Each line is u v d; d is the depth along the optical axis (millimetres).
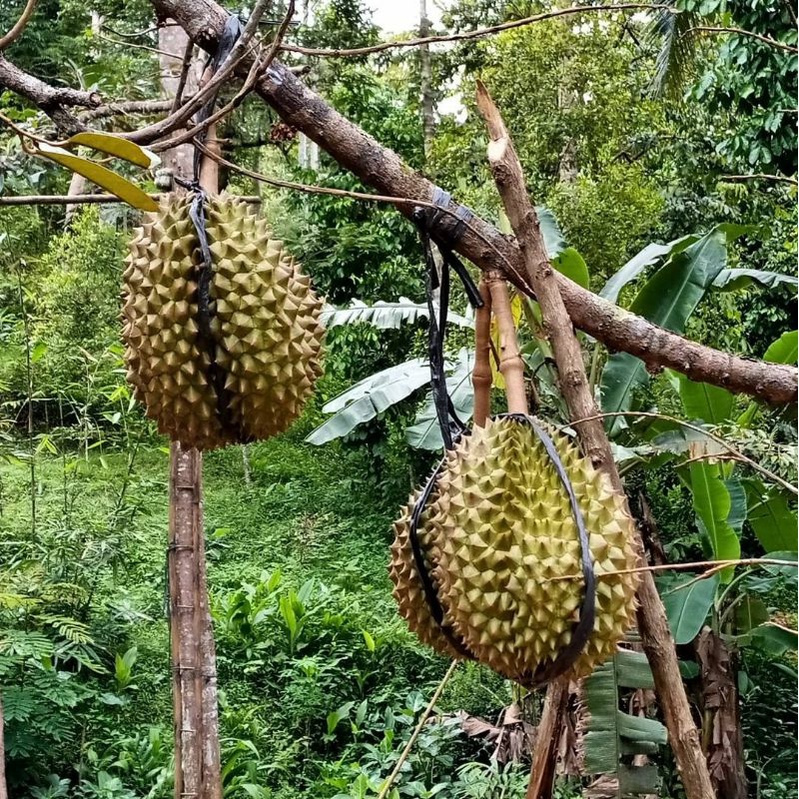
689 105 10055
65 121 1876
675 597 4195
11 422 7031
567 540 1433
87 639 5633
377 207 9758
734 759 4941
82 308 10359
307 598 7492
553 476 1507
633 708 4508
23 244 11055
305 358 1718
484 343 1685
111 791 4867
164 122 1595
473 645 1460
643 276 8703
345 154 1698
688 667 4977
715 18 7074
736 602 5164
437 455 10141
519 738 5176
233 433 1730
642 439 4191
